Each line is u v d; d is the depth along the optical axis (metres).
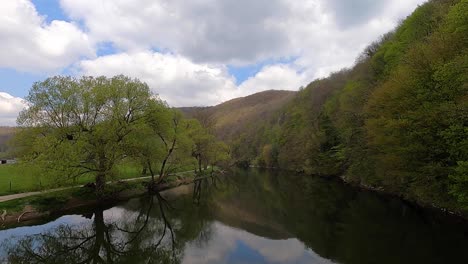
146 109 39.00
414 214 29.27
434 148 23.47
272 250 22.30
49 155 30.06
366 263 17.98
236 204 41.16
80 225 29.36
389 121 26.53
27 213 28.91
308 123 89.38
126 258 21.89
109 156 34.22
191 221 32.41
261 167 123.94
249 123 165.38
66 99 32.75
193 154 73.88
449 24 23.89
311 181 63.53
